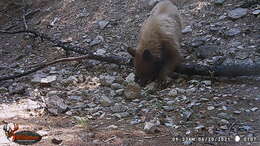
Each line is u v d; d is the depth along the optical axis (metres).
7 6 13.09
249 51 8.31
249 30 8.97
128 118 6.78
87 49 10.18
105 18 11.13
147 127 6.09
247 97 6.91
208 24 9.62
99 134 6.14
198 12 10.13
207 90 7.41
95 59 9.03
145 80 7.95
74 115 7.18
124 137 5.97
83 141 5.93
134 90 7.60
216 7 10.10
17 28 12.14
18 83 9.21
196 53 8.75
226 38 8.96
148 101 7.38
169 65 8.00
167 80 8.03
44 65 9.09
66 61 9.09
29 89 8.77
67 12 11.95
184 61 8.59
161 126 6.29
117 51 9.77
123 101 7.58
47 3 12.80
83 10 11.73
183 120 6.40
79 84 8.76
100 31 10.73
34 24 12.06
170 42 7.98
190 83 7.81
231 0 10.17
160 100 7.33
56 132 6.39
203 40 9.07
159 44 7.99
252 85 7.32
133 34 10.26
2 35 12.06
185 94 7.41
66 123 6.79
